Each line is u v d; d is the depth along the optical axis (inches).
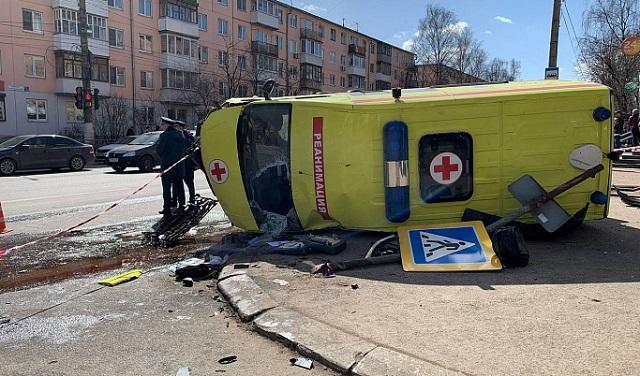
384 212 241.1
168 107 1766.7
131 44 1644.9
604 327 140.8
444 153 236.1
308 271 205.5
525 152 233.8
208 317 170.2
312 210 252.5
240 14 2049.7
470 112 233.8
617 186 422.9
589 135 231.0
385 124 235.6
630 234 252.1
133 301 187.8
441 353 129.0
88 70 1045.2
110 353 143.9
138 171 825.5
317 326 149.4
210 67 1927.9
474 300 165.9
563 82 247.9
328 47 2652.6
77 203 432.1
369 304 166.1
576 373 117.0
